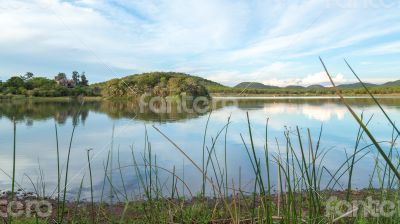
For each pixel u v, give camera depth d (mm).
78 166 9695
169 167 9094
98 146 13680
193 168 8938
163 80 50750
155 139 15594
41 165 9922
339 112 33469
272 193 5184
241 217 3082
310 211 2328
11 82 96625
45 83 96625
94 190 6859
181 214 3184
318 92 125375
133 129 20594
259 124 21844
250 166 8789
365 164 9102
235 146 12734
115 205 5199
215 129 19406
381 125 18734
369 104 48031
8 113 39062
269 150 10727
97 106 55156
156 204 3346
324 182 7121
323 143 12812
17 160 10852
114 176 8117
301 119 26062
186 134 17500
